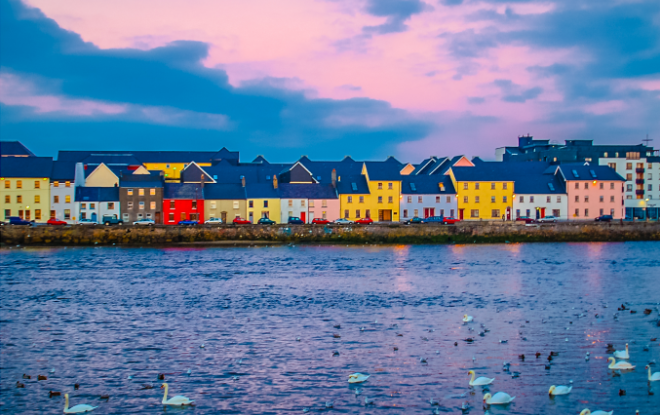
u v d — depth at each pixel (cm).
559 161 17088
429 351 4128
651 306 5500
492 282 6888
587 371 3734
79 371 3784
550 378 3631
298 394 3434
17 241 11212
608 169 15250
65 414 3188
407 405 3288
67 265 8419
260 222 12950
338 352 4112
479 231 12225
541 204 14700
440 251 10494
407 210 14262
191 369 3819
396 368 3812
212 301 5778
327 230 11988
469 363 3894
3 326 4800
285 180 15450
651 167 16712
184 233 11694
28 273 7606
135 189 13225
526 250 10681
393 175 14300
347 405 3294
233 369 3812
